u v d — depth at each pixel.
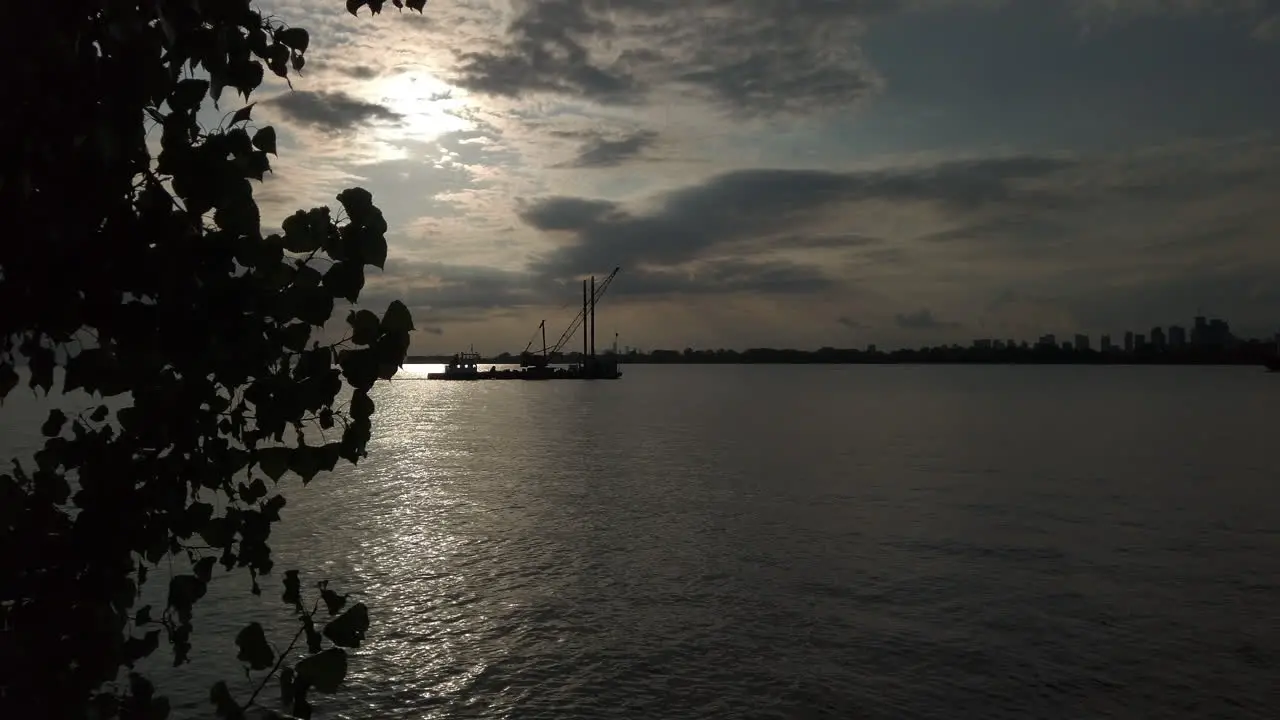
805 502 35.97
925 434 73.12
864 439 68.25
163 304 2.54
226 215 2.57
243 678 14.66
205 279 2.57
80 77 2.23
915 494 38.56
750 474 45.69
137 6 2.48
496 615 19.28
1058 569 24.00
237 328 2.64
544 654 16.81
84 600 2.79
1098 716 14.38
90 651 2.71
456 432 75.75
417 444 63.78
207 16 2.65
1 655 2.53
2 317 2.44
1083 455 56.00
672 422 89.06
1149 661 16.70
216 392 2.87
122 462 2.88
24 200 2.27
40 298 2.44
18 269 2.39
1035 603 20.56
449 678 15.55
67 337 2.62
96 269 2.47
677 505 35.09
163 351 2.59
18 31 2.09
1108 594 21.39
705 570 23.73
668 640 17.72
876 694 15.09
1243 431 75.94
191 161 2.52
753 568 23.98
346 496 36.84
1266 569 24.05
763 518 32.03
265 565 3.14
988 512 33.59
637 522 31.11
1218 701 14.92
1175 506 35.28
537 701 14.67
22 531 2.68
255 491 3.06
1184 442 65.62
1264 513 33.50
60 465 2.88
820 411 109.50
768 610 19.88
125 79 2.30
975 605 20.34
